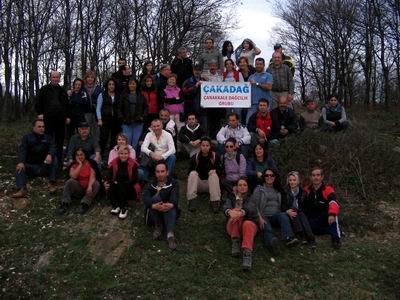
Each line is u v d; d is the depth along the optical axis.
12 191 8.98
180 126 10.63
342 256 7.12
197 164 8.62
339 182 9.28
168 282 6.41
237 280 6.50
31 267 6.84
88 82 10.59
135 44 25.05
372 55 29.84
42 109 9.82
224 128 9.66
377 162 9.85
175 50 24.86
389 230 7.96
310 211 7.79
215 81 10.98
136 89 9.90
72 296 6.20
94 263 6.89
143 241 7.35
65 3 23.55
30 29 22.25
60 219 8.06
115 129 10.29
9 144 11.74
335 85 32.97
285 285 6.47
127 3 25.03
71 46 24.27
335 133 10.72
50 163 9.02
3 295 6.27
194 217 8.22
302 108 19.11
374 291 6.41
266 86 10.68
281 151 9.91
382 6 27.80
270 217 7.59
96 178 8.47
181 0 25.03
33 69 22.97
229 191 8.40
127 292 6.25
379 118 22.50
